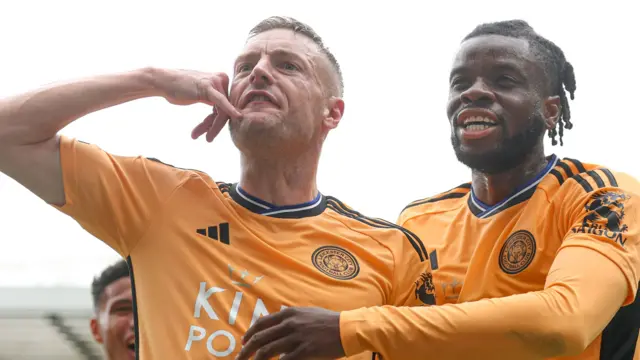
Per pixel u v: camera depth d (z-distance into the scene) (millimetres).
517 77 4715
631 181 4559
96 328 5215
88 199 4133
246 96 4359
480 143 4680
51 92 4086
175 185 4262
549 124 4867
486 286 4602
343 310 4148
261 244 4203
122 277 4949
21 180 4105
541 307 3879
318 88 4492
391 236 4488
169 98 4332
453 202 5156
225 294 4051
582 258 4109
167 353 3936
